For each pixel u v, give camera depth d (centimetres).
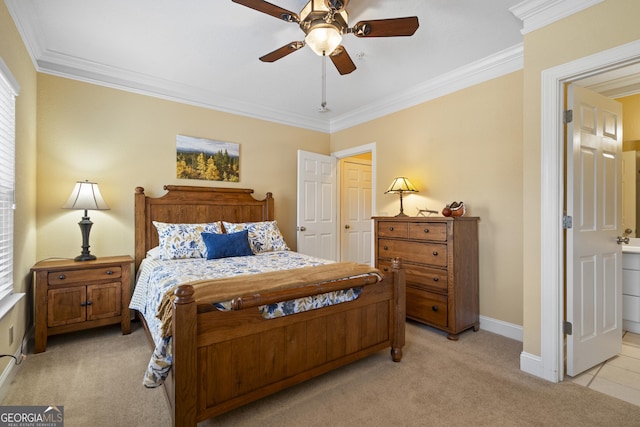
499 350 247
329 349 193
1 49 182
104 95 304
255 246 339
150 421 160
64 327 249
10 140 202
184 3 203
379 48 260
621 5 172
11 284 204
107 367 215
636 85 281
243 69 299
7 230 200
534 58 208
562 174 200
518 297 268
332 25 180
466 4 205
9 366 194
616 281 237
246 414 167
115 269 271
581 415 167
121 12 213
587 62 184
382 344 221
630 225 315
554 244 199
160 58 277
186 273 221
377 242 340
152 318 204
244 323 159
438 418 164
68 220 284
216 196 363
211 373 149
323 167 444
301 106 404
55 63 273
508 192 274
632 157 312
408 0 200
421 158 346
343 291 202
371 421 162
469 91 303
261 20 222
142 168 324
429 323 286
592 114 217
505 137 275
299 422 161
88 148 295
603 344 225
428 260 287
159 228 304
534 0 198
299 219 414
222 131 377
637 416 166
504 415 167
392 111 378
